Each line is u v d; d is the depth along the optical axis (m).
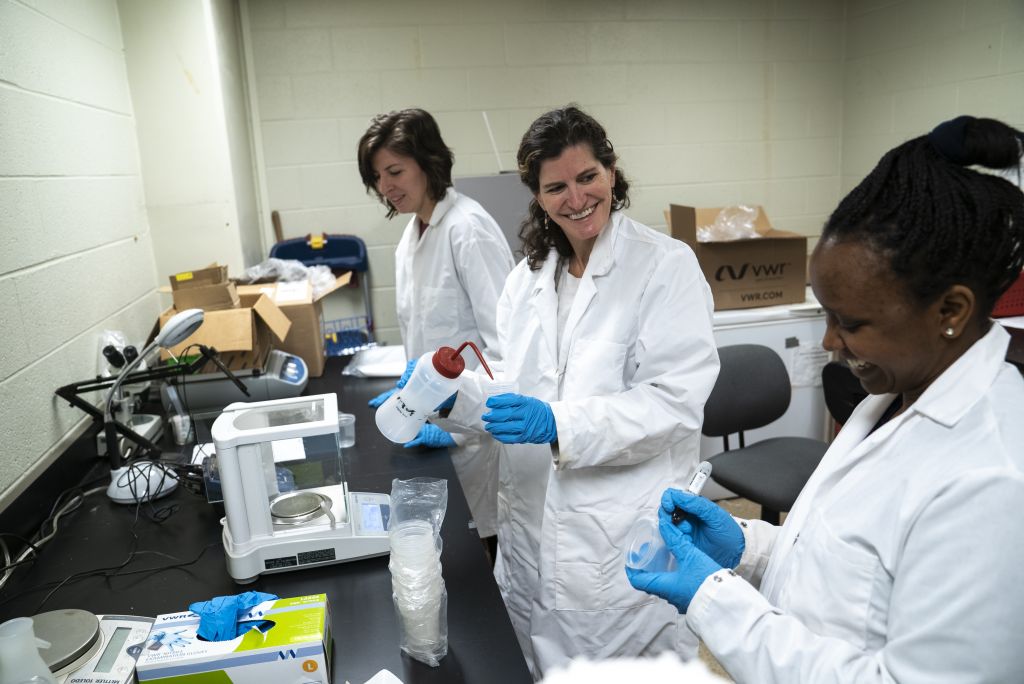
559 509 1.39
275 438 1.11
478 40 3.20
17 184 1.49
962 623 0.58
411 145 1.92
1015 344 2.07
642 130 3.44
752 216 3.16
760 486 2.15
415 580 0.94
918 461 0.69
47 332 1.57
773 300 2.87
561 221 1.36
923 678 0.61
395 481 1.26
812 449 2.34
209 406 1.99
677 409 1.29
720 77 3.47
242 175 2.83
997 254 0.64
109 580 1.18
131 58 2.43
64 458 1.54
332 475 1.22
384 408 1.25
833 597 0.74
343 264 3.13
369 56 3.13
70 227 1.77
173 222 2.56
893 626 0.65
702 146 3.53
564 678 1.16
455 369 1.19
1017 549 0.57
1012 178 0.65
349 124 3.18
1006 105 2.79
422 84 3.20
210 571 1.20
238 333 1.92
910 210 0.63
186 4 2.43
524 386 1.48
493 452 2.02
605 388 1.37
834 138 3.67
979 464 0.62
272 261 2.68
